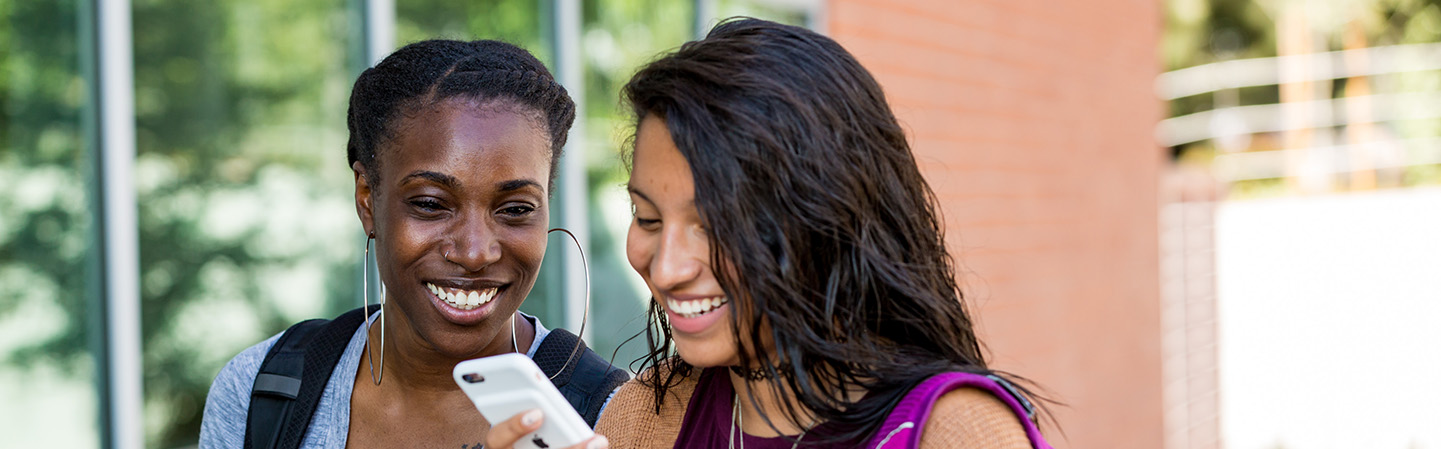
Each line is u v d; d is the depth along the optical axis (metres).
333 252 3.32
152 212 2.95
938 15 5.60
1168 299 9.40
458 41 1.50
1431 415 10.62
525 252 1.44
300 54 3.22
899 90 5.27
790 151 1.07
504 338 1.56
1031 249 6.54
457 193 1.39
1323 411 10.98
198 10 3.03
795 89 1.08
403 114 1.41
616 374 1.57
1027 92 6.50
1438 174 13.66
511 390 1.12
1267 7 17.67
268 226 3.17
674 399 1.36
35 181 2.82
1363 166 13.55
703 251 1.12
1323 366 11.03
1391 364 10.83
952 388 1.08
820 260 1.12
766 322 1.15
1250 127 15.80
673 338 1.22
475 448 1.53
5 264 2.80
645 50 4.17
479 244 1.40
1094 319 7.45
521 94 1.44
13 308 2.81
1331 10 16.52
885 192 1.14
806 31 1.13
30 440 2.83
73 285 2.86
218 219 3.07
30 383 2.84
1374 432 10.78
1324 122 14.77
